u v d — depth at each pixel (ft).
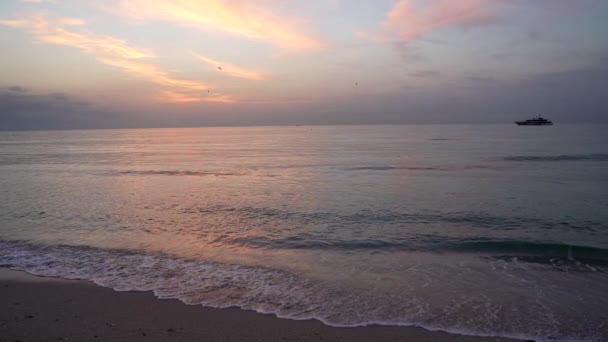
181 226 43.37
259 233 40.34
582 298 23.95
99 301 24.08
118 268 30.12
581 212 49.19
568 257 32.42
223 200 59.06
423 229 41.93
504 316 21.59
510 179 78.59
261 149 193.26
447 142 231.50
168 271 29.40
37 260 32.09
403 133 431.43
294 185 74.43
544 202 55.57
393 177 84.28
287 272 29.07
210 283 26.96
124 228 42.52
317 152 165.68
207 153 168.35
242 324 20.88
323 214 49.16
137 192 66.90
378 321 21.08
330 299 24.09
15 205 55.26
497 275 28.17
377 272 29.01
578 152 141.08
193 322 21.17
